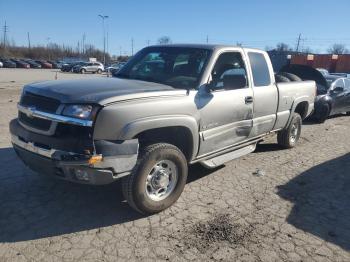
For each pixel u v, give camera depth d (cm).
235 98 509
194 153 460
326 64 4072
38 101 396
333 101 1155
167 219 413
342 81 1260
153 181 412
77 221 399
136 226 395
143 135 426
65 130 371
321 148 781
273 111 621
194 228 396
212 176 559
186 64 490
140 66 526
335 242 386
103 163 358
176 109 417
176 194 434
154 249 353
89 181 363
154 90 411
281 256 354
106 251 346
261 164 637
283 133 721
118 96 372
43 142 376
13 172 527
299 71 1104
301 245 375
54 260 328
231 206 456
